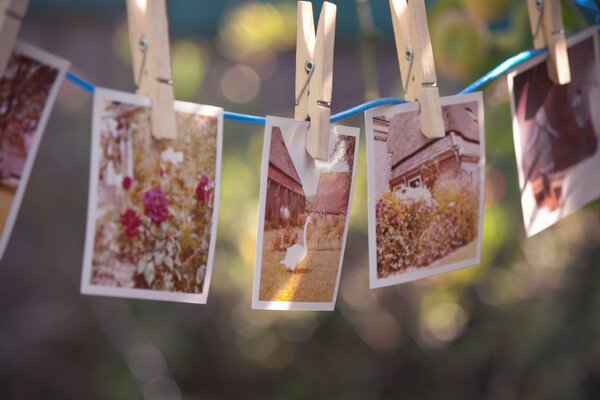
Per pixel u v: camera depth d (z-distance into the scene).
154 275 0.97
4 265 3.23
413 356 3.14
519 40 1.81
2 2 0.85
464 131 1.20
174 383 3.14
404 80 1.16
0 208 0.89
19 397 3.21
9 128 0.89
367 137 1.11
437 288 2.81
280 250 1.08
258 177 2.91
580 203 1.35
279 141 1.06
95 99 0.92
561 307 2.68
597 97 1.38
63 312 3.25
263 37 2.80
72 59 3.37
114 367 3.19
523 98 1.28
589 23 1.68
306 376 3.21
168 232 0.97
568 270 2.68
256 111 3.26
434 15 1.83
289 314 3.09
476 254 1.22
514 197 2.51
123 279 0.95
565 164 1.33
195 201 0.99
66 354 3.25
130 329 3.14
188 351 3.23
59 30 3.37
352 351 3.21
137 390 3.10
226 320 3.19
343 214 1.12
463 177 1.20
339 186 1.11
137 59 0.96
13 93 0.89
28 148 0.90
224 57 3.39
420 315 2.99
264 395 3.25
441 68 1.94
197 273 1.00
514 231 2.56
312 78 1.06
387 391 3.18
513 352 2.81
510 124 2.04
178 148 0.98
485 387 3.04
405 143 1.14
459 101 1.19
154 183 0.96
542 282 2.69
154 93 0.95
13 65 0.88
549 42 1.29
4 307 3.23
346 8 3.50
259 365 3.25
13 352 3.22
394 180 1.13
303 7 1.09
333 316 3.20
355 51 3.50
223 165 2.88
